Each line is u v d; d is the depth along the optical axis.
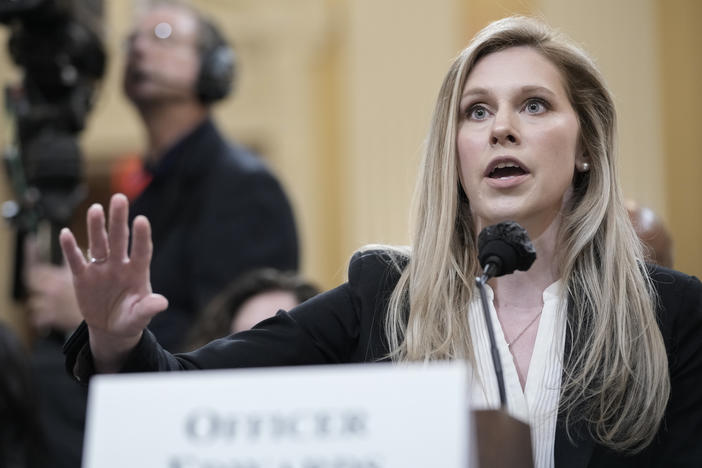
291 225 13.27
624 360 6.71
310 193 23.59
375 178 23.05
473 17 22.53
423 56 22.91
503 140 6.91
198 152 13.19
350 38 23.66
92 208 6.16
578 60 7.24
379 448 4.43
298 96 24.00
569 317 6.97
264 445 4.52
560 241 7.17
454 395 4.42
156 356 6.43
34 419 11.76
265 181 13.16
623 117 20.92
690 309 7.00
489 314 6.23
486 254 6.36
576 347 6.86
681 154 20.73
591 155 7.32
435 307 7.04
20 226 13.27
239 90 24.14
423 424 4.42
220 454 4.55
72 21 13.27
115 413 4.66
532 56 7.17
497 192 6.92
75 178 13.22
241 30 24.14
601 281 7.08
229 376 4.62
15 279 13.29
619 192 7.31
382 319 7.14
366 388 4.50
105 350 6.33
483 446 4.72
